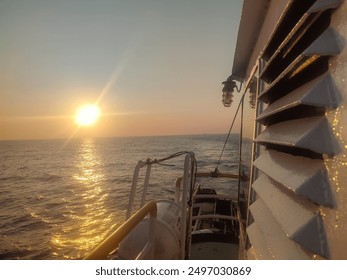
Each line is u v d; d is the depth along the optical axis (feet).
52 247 65.72
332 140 3.34
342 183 3.04
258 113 8.75
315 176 3.48
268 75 7.13
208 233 20.17
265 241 5.75
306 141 3.51
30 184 162.20
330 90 3.47
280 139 4.84
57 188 146.92
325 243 3.27
